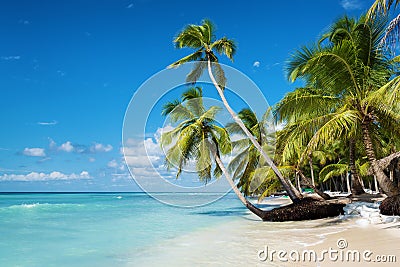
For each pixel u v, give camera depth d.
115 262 8.34
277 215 15.21
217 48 17.62
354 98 13.70
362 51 13.73
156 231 13.82
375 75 13.36
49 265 8.22
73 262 8.48
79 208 29.59
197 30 17.31
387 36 8.73
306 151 13.22
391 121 13.57
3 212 24.97
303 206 15.03
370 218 11.97
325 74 13.45
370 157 13.35
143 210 26.83
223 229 13.62
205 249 9.42
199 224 16.03
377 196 18.14
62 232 14.00
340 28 14.41
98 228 15.20
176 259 8.28
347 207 15.35
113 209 28.22
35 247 10.62
